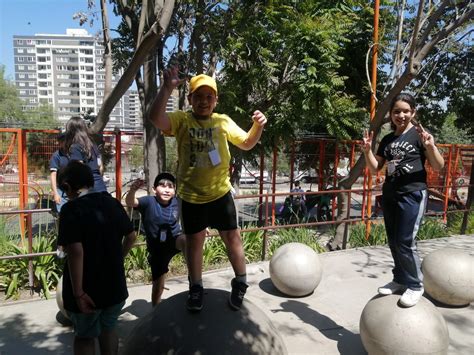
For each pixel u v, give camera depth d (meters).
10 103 52.38
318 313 4.95
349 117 10.41
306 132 13.25
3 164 8.85
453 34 8.91
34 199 8.73
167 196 4.22
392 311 3.56
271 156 13.84
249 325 2.75
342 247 7.83
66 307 3.04
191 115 2.86
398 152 3.55
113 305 3.11
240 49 9.20
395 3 9.86
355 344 4.21
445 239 8.58
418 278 3.58
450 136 29.36
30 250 5.35
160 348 2.57
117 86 6.09
